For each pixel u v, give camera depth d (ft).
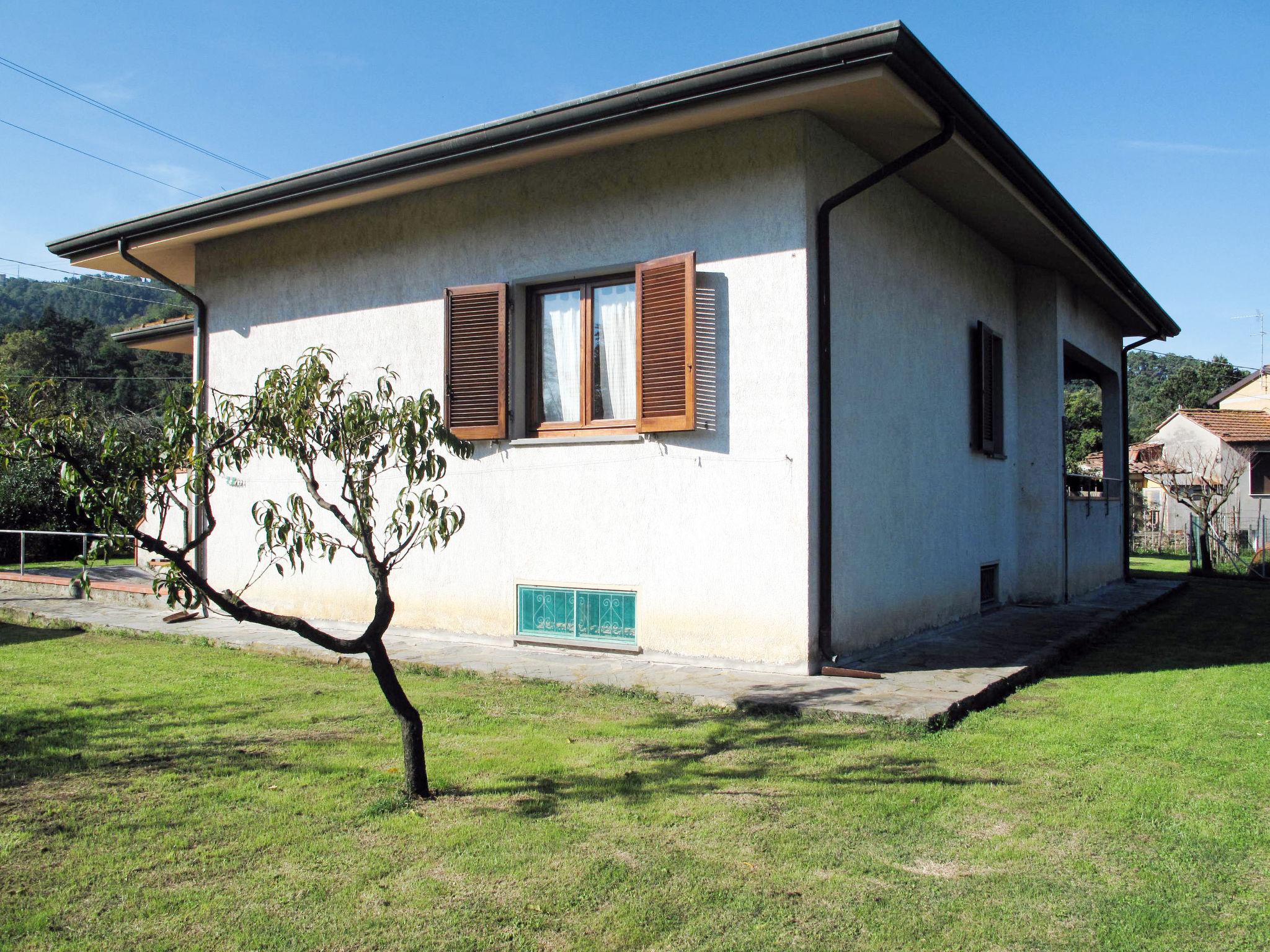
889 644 23.94
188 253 33.42
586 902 9.73
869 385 23.36
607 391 24.06
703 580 21.70
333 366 28.53
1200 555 63.82
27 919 9.34
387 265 27.53
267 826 11.96
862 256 23.16
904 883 10.22
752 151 21.17
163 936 9.02
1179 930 9.13
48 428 11.80
